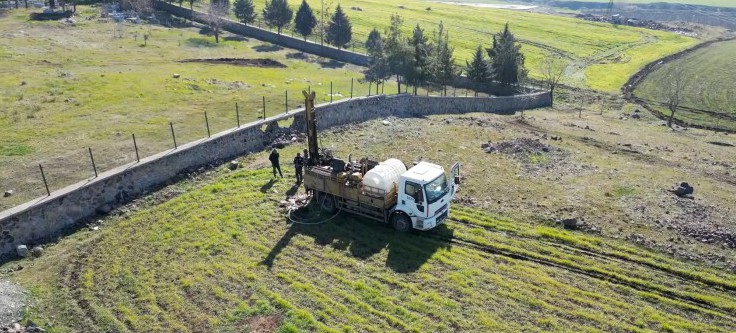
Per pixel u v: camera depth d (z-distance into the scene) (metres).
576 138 43.94
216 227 23.27
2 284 18.75
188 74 50.53
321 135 36.53
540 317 18.06
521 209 26.53
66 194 22.70
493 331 17.27
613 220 25.55
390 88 57.75
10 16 75.62
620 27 126.50
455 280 20.03
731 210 27.53
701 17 162.50
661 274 21.08
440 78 64.75
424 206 22.44
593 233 24.25
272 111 38.97
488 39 100.69
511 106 60.66
